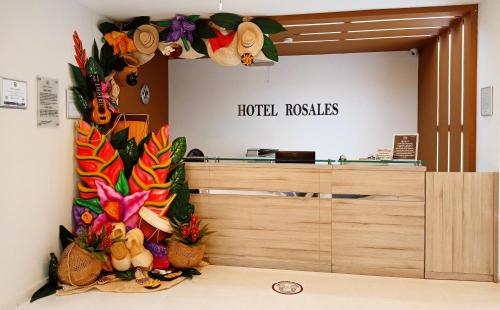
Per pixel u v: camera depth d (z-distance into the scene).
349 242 4.26
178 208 4.39
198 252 4.19
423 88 6.73
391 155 4.91
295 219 4.36
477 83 4.49
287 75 7.56
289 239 4.38
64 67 4.20
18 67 3.56
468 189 4.02
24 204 3.66
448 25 5.27
